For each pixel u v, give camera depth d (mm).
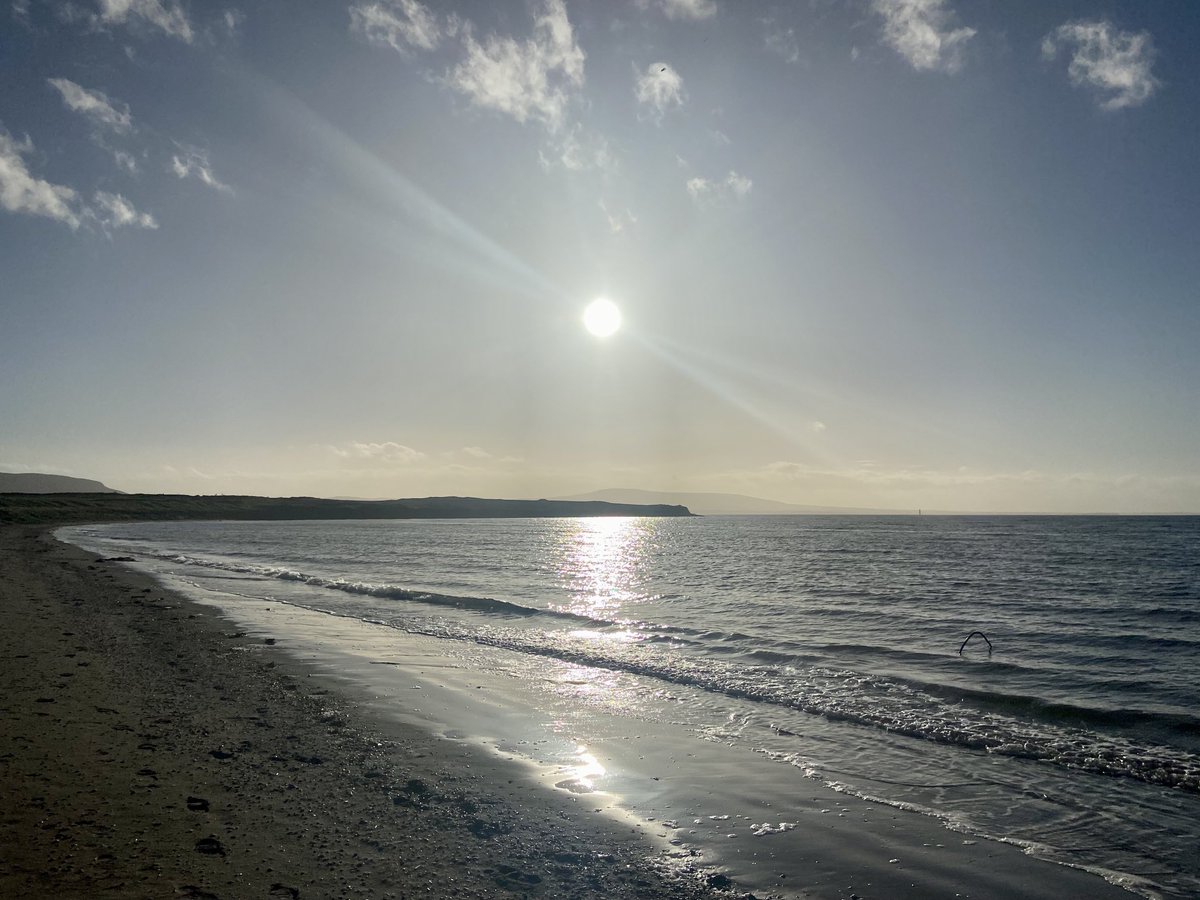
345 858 5785
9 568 29906
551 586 31766
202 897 4977
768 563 46531
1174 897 5652
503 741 9305
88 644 14289
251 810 6617
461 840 6293
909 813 7254
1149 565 42406
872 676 13477
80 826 6000
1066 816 7234
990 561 46438
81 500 138750
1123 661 15391
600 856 6125
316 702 10750
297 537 82875
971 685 12977
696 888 5633
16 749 7797
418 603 23703
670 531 127500
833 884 5770
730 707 11273
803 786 7957
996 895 5652
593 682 12797
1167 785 8125
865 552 57750
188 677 11930
